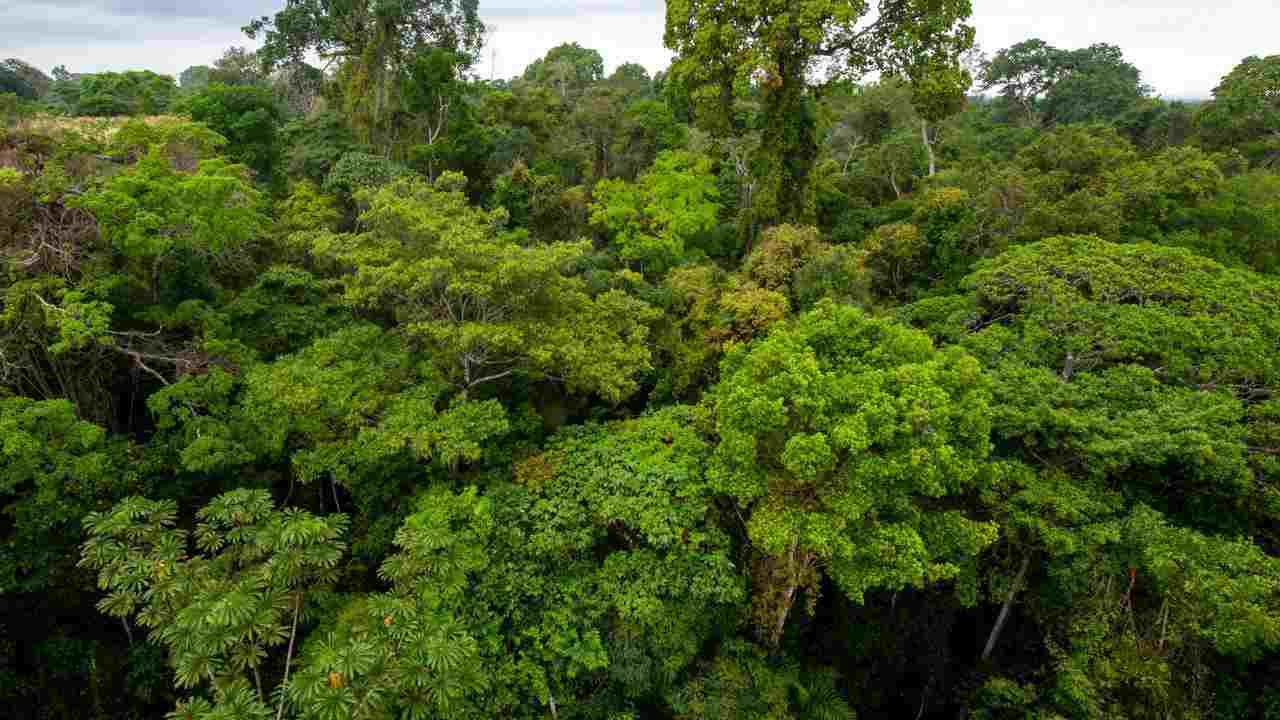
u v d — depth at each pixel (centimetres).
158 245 1453
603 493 1320
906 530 1111
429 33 3341
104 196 1422
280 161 2733
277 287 1870
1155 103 4953
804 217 2616
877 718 1567
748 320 1781
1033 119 6125
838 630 1625
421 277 1364
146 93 3238
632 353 1550
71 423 1295
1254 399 1464
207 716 798
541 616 1288
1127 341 1533
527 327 1491
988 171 2783
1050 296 1728
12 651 1396
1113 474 1326
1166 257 1803
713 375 1856
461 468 1558
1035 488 1270
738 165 3184
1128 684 1172
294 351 1762
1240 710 1148
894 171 3369
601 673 1315
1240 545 1102
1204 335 1521
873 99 4000
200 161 1861
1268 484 1234
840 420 1103
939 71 2417
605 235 2734
